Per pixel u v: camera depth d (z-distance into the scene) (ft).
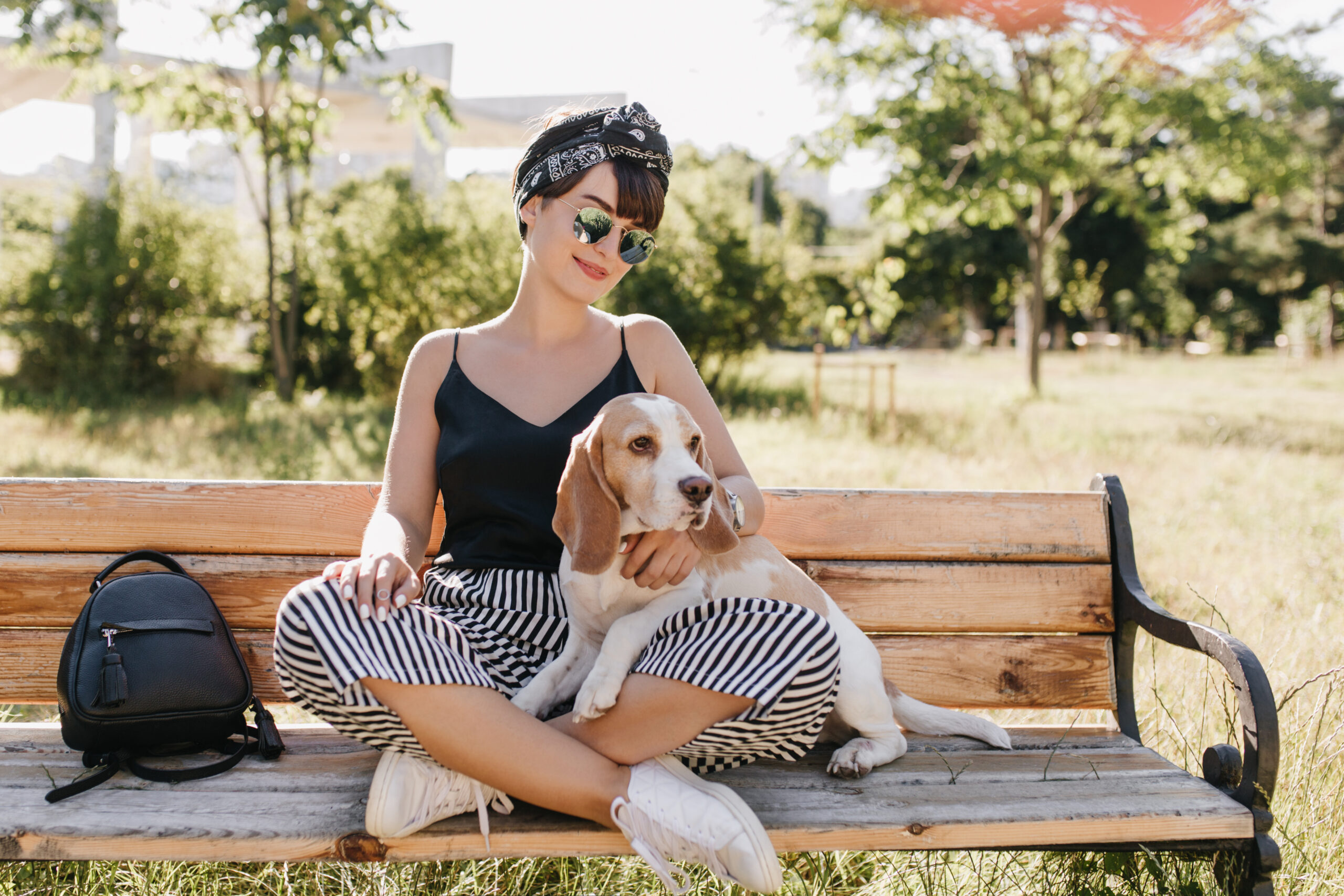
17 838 5.64
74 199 41.14
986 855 7.47
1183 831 6.22
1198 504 20.79
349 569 6.11
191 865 7.27
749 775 6.72
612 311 43.45
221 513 7.83
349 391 47.47
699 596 6.86
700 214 45.96
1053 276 108.88
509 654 6.77
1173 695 9.68
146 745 6.48
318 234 45.68
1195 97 42.68
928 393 55.47
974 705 8.09
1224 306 127.75
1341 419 42.86
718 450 7.84
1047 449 29.40
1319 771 8.09
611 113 7.40
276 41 39.40
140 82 40.73
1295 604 13.26
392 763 5.76
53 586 7.65
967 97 43.83
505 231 44.32
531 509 7.22
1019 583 8.21
